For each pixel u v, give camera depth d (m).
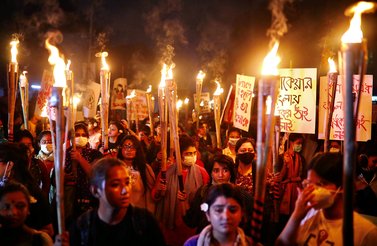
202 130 11.10
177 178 5.56
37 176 5.31
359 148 6.66
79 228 2.94
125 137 5.50
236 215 2.95
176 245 5.49
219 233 2.99
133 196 5.35
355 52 2.30
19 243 3.31
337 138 5.80
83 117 11.31
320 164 2.80
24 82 6.76
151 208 5.50
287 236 2.71
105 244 2.88
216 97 7.67
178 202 5.49
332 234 2.81
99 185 2.86
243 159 5.45
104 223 2.91
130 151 5.42
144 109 11.77
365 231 2.78
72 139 5.45
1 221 3.28
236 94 7.31
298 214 2.69
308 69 5.83
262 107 2.58
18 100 11.55
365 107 5.65
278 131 4.56
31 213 4.00
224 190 2.97
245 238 3.00
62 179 2.88
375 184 5.43
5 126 12.29
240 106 7.23
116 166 2.88
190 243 3.26
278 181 4.60
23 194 3.34
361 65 2.38
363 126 5.66
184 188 5.57
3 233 3.30
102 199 2.87
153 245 2.95
